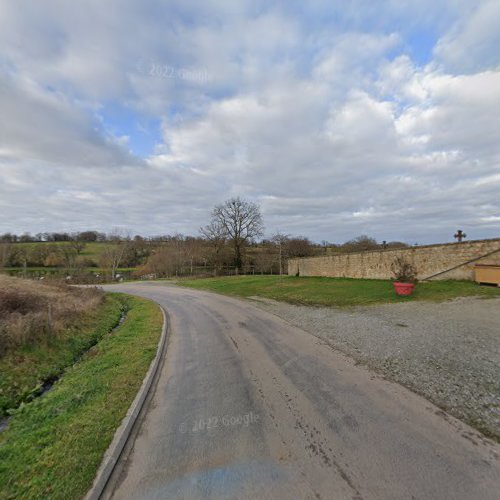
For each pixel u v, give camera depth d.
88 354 8.05
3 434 3.96
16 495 2.67
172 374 5.50
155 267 45.09
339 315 9.40
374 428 3.30
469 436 3.07
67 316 10.55
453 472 2.58
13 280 18.67
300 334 7.59
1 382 5.98
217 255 42.38
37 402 4.91
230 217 41.66
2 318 8.80
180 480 2.71
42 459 3.14
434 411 3.58
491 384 4.16
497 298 9.39
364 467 2.70
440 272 13.35
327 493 2.43
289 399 4.14
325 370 5.09
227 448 3.13
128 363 6.20
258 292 17.80
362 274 18.20
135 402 4.32
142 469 2.90
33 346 7.68
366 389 4.27
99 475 2.83
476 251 12.13
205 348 7.05
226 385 4.80
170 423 3.74
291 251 45.44
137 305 17.00
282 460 2.87
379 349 5.91
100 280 39.88
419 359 5.21
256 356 6.12
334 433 3.26
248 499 2.43
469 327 6.81
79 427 3.71
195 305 14.92
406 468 2.65
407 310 9.12
